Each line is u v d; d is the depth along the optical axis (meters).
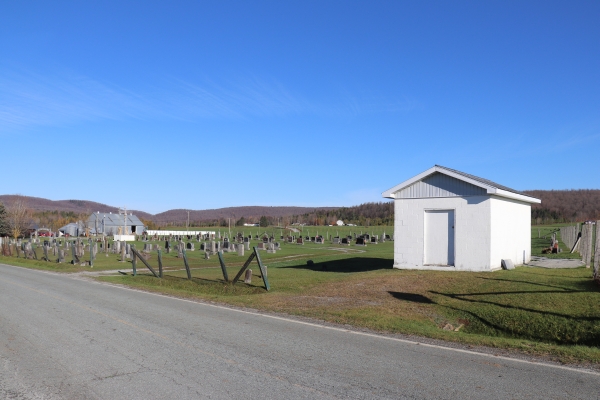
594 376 6.09
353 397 5.23
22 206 84.56
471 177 17.31
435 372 6.22
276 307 11.83
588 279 13.73
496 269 16.66
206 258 32.81
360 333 8.80
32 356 7.02
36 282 18.30
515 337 9.62
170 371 6.23
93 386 5.64
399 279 15.11
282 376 6.01
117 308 11.70
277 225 106.12
